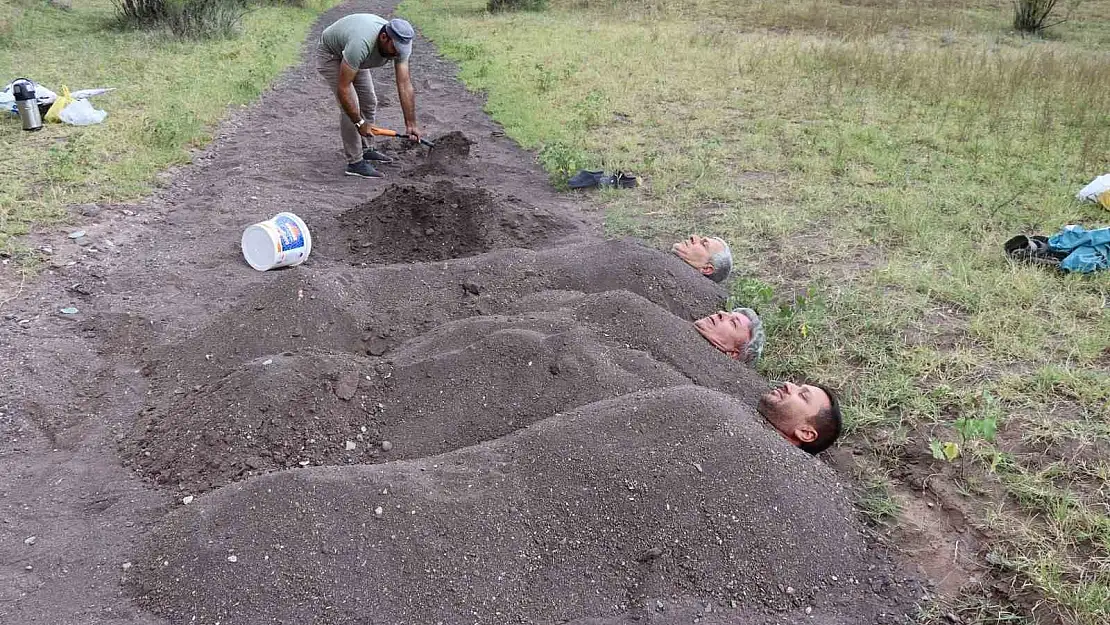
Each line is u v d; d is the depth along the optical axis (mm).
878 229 5980
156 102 9750
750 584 2725
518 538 2836
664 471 2963
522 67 12688
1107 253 5129
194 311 4855
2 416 3766
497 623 2637
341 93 7078
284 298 4449
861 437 3561
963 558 2875
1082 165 7578
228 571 2756
